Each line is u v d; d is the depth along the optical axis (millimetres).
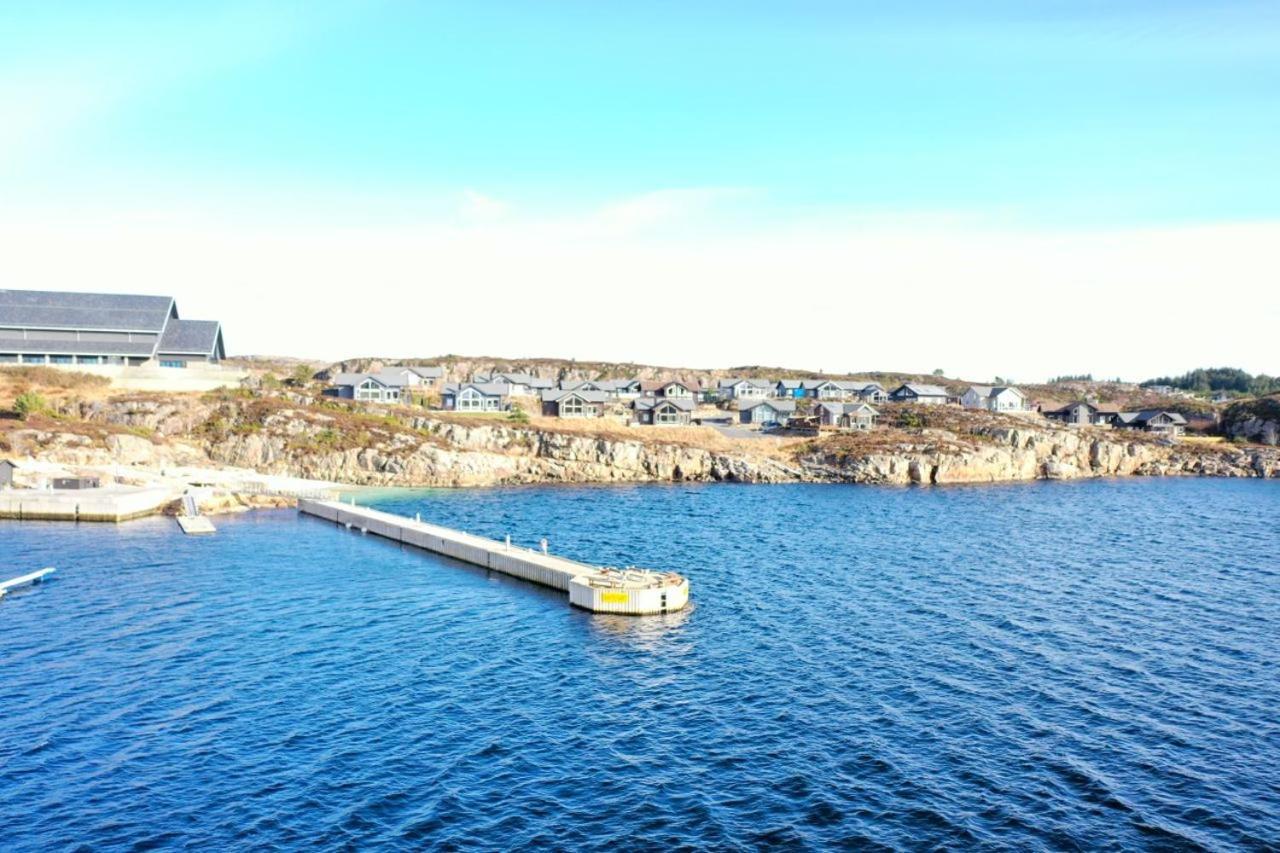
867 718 45844
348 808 36062
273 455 141750
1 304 153375
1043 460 173625
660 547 91812
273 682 50125
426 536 92500
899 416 194625
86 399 141375
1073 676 52312
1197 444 190375
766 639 59438
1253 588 75250
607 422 178875
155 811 35594
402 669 52781
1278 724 45531
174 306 170750
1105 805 37031
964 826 35219
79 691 48062
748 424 194625
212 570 79062
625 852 33094
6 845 32875
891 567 82625
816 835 34469
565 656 55688
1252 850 33750
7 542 89375
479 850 33094
